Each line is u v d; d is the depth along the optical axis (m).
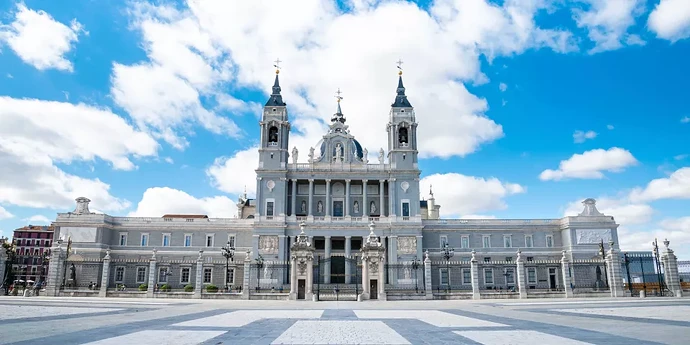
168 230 98.06
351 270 93.75
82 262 73.88
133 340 18.77
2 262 63.34
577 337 19.69
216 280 93.94
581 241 95.62
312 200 99.25
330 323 26.55
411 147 100.12
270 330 22.83
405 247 93.88
